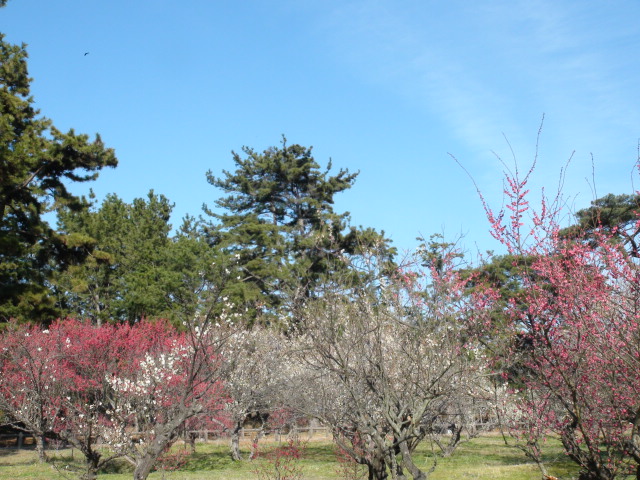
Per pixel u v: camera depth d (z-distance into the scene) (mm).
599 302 7402
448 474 16797
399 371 9180
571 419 8234
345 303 9141
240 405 18031
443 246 9922
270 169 39656
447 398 9305
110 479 17922
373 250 9867
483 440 25734
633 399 6965
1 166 20766
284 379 16219
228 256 31312
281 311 18531
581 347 7688
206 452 23953
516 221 8117
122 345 21297
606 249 8461
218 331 13562
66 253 24906
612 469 7387
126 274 36281
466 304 8969
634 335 6566
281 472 16328
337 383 10211
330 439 26297
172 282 30562
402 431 8977
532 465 16453
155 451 8344
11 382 16094
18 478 18250
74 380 17969
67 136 22344
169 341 21984
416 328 8633
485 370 9195
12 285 23938
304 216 39375
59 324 23672
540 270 8453
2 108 22953
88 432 12312
